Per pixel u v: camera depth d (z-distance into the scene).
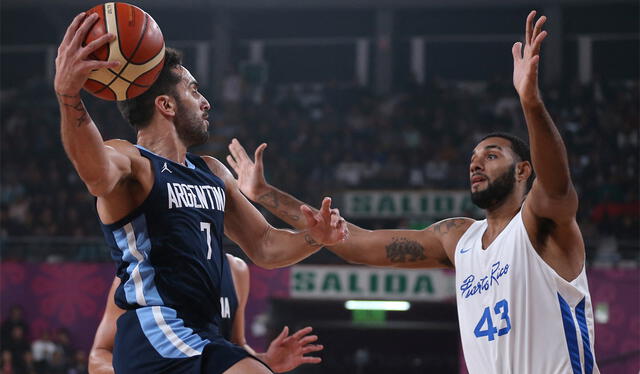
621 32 22.73
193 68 24.39
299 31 24.08
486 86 22.27
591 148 19.70
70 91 3.27
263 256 4.34
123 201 3.65
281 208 5.05
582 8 22.89
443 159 19.48
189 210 3.78
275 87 23.95
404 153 19.78
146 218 3.67
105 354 4.77
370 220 16.50
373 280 13.91
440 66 23.47
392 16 23.36
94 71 3.59
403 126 20.81
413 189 17.84
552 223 4.07
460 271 4.52
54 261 14.80
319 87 23.75
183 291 3.67
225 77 22.94
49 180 19.48
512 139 4.53
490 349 4.21
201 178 3.95
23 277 14.59
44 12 23.89
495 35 23.25
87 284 14.43
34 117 21.78
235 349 3.55
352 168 19.41
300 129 20.95
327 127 20.98
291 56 24.09
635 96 21.34
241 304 5.53
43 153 20.55
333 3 23.34
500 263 4.25
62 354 13.98
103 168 3.38
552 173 3.86
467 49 23.36
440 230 4.86
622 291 13.41
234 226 4.36
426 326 15.27
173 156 3.94
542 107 3.80
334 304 15.52
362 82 23.70
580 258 4.20
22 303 14.52
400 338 16.86
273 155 19.91
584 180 18.48
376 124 21.03
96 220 17.88
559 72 22.62
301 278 14.09
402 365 16.80
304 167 19.66
